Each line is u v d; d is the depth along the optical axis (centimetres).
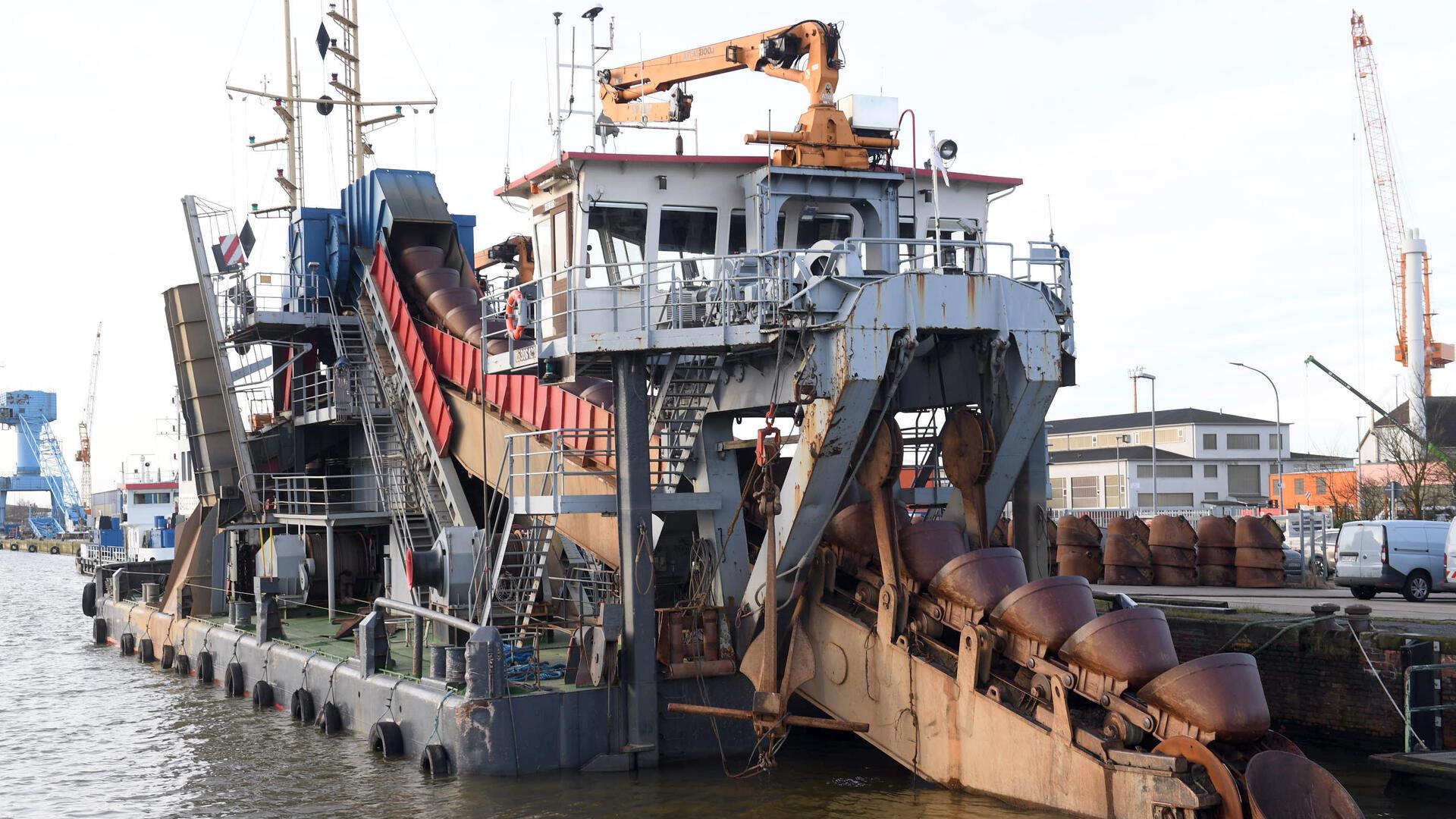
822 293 1753
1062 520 3769
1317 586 3641
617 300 2120
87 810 1948
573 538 2369
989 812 1606
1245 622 2195
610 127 2416
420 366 3053
